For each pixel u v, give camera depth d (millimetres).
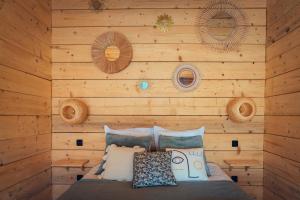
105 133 2682
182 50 2811
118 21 2826
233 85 2803
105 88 2826
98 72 2828
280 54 2441
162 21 2805
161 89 2812
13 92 2051
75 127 2830
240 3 2797
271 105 2611
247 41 2805
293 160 2160
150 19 2818
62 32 2842
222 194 1774
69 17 2838
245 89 2801
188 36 2809
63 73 2832
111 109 2824
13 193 2035
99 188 1896
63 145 2836
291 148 2193
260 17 2799
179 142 2445
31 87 2371
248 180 2787
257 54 2805
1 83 1883
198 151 2303
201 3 2807
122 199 1670
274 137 2523
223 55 2807
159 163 2051
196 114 2799
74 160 2771
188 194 1774
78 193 1781
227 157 2793
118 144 2459
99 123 2826
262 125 2789
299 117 2074
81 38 2830
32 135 2377
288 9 2289
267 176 2668
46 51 2709
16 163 2084
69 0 2834
